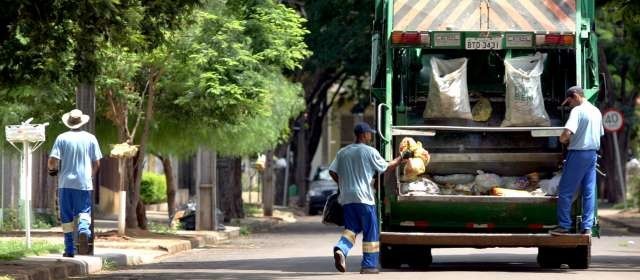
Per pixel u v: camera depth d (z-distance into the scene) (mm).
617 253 57719
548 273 41750
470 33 43250
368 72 126250
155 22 43344
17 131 51844
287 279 40406
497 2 43781
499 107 44719
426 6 43844
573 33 43156
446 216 43156
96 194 101500
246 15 70188
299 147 147875
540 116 43125
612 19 77000
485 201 42312
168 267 49625
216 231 81125
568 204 42062
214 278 42000
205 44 65750
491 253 56344
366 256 41844
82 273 45000
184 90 68750
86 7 39312
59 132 69750
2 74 41594
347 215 41938
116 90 65375
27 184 52500
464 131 43656
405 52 44719
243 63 67688
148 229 75812
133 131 67750
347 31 106312
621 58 127562
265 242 74438
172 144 73812
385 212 43281
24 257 47469
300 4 111125
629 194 127625
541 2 43719
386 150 42250
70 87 62438
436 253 56375
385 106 42625
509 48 43438
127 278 42656
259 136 77938
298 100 88125
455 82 43438
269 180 119250
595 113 42094
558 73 45031
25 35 39781
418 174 42312
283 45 71000
